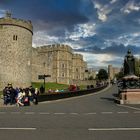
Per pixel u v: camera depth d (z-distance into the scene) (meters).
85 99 36.22
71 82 107.31
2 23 54.28
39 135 10.87
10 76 54.03
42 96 31.97
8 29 54.38
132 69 29.52
